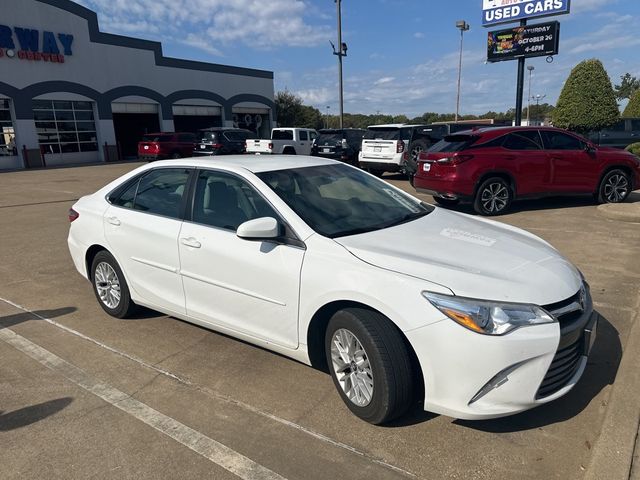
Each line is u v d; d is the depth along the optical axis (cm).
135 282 448
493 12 1841
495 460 271
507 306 268
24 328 469
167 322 477
